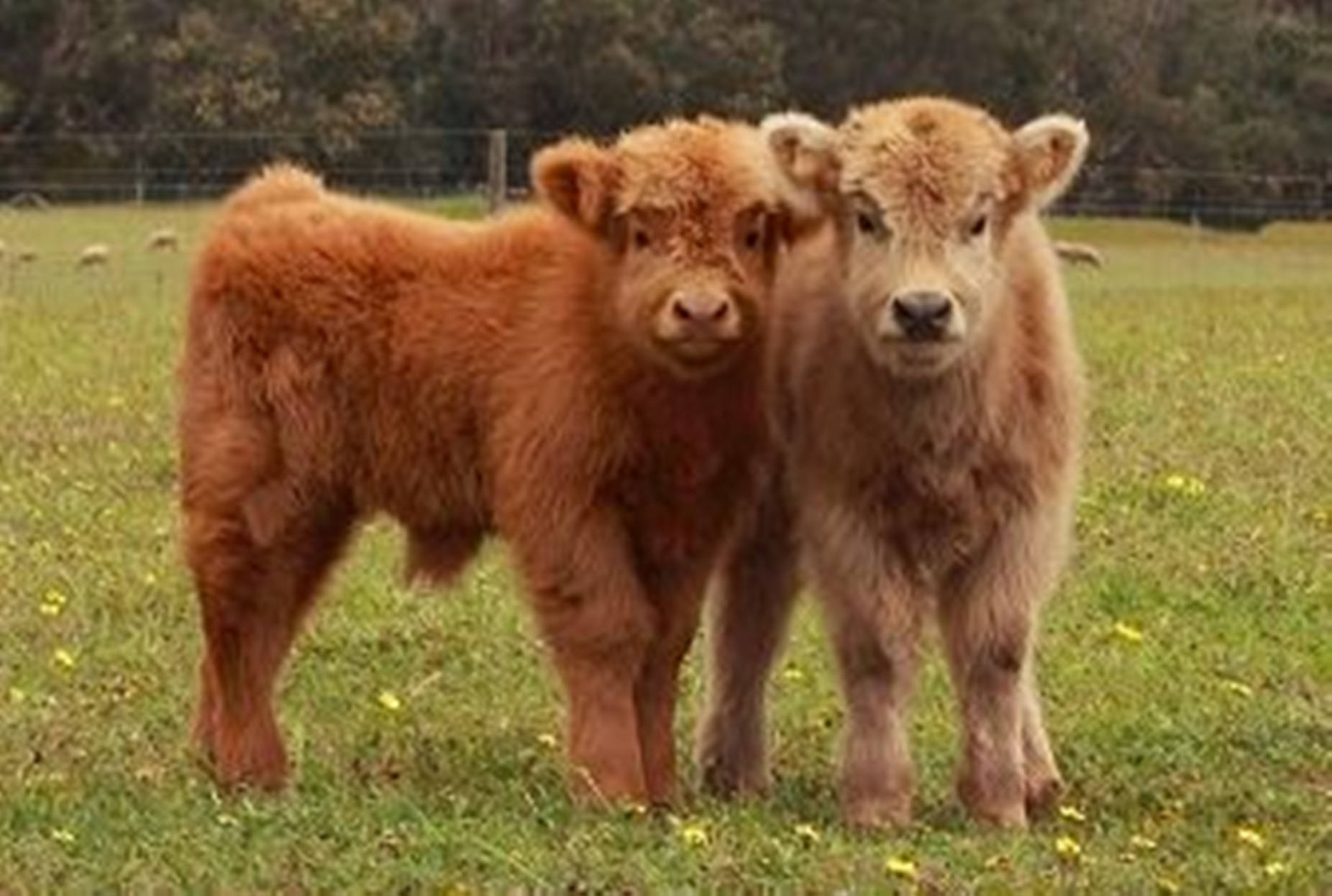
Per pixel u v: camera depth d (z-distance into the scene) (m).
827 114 54.94
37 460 18.84
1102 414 20.78
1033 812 10.27
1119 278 39.19
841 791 10.01
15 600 14.04
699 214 9.76
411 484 10.52
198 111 52.31
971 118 9.78
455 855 8.97
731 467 10.10
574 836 9.18
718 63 53.41
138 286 34.25
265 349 10.52
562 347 10.01
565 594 10.03
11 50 55.44
